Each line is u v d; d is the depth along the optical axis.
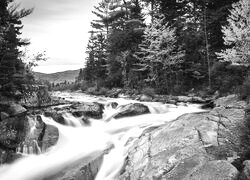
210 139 5.95
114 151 8.58
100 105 15.05
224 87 16.41
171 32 21.36
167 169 5.23
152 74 23.11
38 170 7.67
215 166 4.27
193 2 22.55
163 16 23.88
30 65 12.23
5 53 10.23
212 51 21.55
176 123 7.56
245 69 14.86
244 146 5.20
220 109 8.03
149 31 22.59
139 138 8.18
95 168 7.62
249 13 10.62
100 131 11.08
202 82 21.94
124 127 11.32
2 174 7.71
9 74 10.51
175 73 23.28
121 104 16.47
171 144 6.28
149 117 13.66
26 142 8.75
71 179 6.77
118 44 27.12
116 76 29.50
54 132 9.77
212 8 21.52
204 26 20.97
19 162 8.13
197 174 4.28
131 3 33.25
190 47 23.19
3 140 8.37
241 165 4.45
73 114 12.15
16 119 9.51
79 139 10.07
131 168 6.31
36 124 9.75
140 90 23.72
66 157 8.35
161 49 22.19
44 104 13.74
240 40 10.27
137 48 26.30
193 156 5.14
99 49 38.25
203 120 7.09
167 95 20.84
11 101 10.75
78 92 38.66
